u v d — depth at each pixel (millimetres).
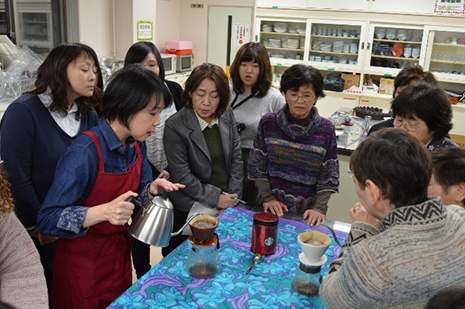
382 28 5477
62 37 4113
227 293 1296
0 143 1736
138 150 1593
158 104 1387
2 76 3291
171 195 2049
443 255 882
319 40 5879
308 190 1922
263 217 1496
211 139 2086
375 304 911
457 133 5258
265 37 6066
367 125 3596
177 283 1339
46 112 1758
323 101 5672
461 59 5312
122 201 1308
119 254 1566
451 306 598
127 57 2408
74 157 1363
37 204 1774
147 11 4691
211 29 5910
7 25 3680
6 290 1087
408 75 2535
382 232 941
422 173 928
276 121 1907
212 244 1365
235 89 2498
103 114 1423
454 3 5008
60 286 1527
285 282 1361
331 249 1568
